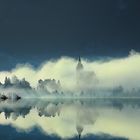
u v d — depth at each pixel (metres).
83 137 37.66
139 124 49.19
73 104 110.00
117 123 50.19
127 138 36.78
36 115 64.00
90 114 65.88
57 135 39.03
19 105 101.75
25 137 37.75
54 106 96.88
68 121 53.22
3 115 63.75
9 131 42.34
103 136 38.28
